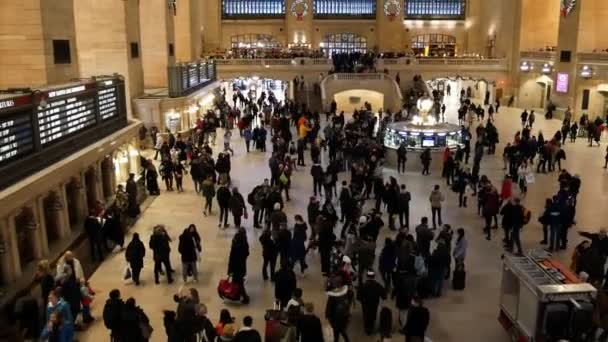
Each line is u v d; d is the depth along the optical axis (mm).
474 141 27094
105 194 15562
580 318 8117
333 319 9102
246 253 10672
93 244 12555
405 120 26656
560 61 33625
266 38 49219
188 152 21141
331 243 11797
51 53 15289
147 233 14523
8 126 10172
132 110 23812
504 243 13844
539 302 8297
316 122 25984
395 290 10086
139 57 25047
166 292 11219
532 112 30141
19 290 9750
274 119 26625
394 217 15453
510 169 19734
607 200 17594
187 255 11438
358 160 20453
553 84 34656
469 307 10688
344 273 9992
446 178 19781
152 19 28766
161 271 11922
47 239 11625
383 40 48625
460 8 48906
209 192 15945
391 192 14586
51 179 11281
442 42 49312
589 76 30828
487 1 44938
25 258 10844
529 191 18594
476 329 9898
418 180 19812
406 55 43062
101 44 23078
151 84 29375
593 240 10922
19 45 14781
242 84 44938
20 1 14578
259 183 19141
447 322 10125
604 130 29188
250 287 11500
